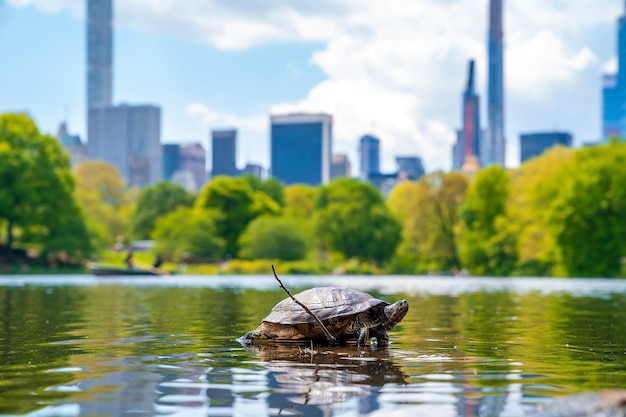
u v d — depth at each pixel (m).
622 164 66.81
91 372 7.89
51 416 5.80
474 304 21.78
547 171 77.75
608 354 9.43
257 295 26.91
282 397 6.50
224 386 7.03
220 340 11.06
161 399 6.44
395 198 103.19
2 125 73.06
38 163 72.00
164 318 15.48
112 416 5.81
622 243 65.62
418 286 40.66
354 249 90.75
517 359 8.92
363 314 10.86
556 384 7.13
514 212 80.31
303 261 89.06
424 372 7.86
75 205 74.25
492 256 80.31
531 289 35.91
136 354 9.38
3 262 70.81
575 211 65.75
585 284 46.16
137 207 114.75
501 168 83.19
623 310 18.83
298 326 10.77
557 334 12.15
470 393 6.66
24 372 7.88
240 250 93.62
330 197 94.88
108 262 89.19
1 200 68.50
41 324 13.90
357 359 8.91
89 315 16.33
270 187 115.50
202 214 91.56
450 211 86.50
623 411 5.24
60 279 51.25
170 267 86.12
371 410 5.98
